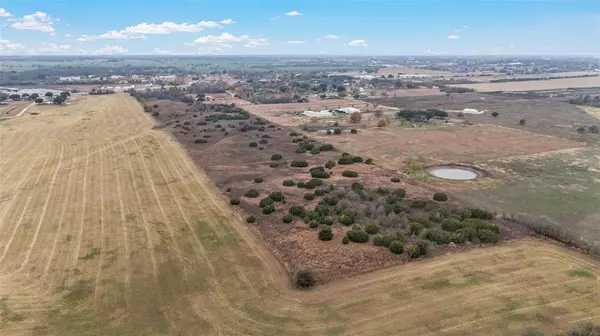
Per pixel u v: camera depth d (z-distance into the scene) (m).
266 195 58.00
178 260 40.44
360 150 85.50
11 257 41.38
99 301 33.88
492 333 29.56
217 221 49.75
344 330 30.20
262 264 39.84
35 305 33.44
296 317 31.78
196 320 31.48
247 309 32.81
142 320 31.50
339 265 38.84
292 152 83.31
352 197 54.53
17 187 61.66
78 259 40.72
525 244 43.16
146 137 95.94
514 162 76.25
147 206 54.41
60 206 54.34
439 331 29.86
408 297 33.91
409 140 94.69
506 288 34.94
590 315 31.45
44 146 86.62
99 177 66.38
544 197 58.09
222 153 82.25
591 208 54.12
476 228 45.22
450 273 37.34
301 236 44.81
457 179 66.69
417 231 44.78
